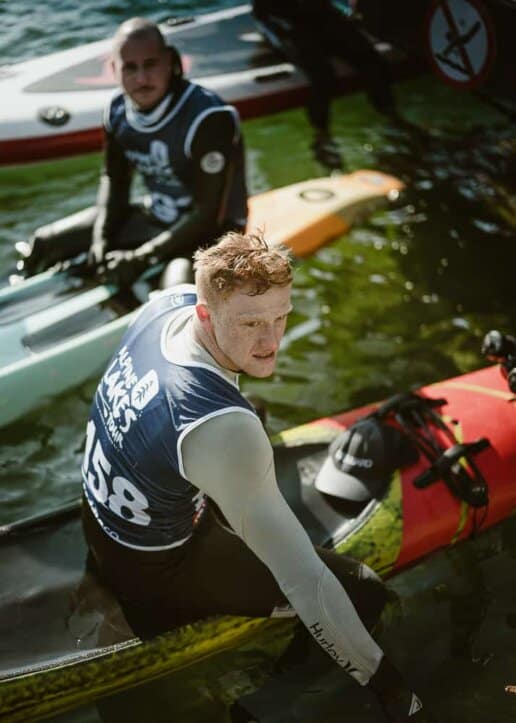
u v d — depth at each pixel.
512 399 2.82
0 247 3.97
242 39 5.29
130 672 2.16
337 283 3.84
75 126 4.60
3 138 4.47
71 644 2.14
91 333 3.22
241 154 3.35
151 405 1.82
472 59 4.09
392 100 5.09
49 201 4.36
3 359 3.15
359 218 4.09
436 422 2.71
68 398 3.22
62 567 2.30
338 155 4.72
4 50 5.28
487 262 3.97
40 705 2.11
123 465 1.92
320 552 2.20
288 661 2.34
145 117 3.25
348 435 2.61
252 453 1.75
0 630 2.16
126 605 2.22
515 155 4.68
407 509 2.52
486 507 2.59
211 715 2.24
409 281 3.86
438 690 2.30
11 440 3.08
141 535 2.02
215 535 2.16
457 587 2.59
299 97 5.01
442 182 4.47
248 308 1.70
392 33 4.52
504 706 2.27
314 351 3.49
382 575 2.49
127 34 3.12
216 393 1.77
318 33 5.17
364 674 1.96
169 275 3.26
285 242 3.80
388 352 3.49
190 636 2.19
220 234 3.38
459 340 3.55
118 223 3.54
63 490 2.92
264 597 2.16
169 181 3.38
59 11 5.70
